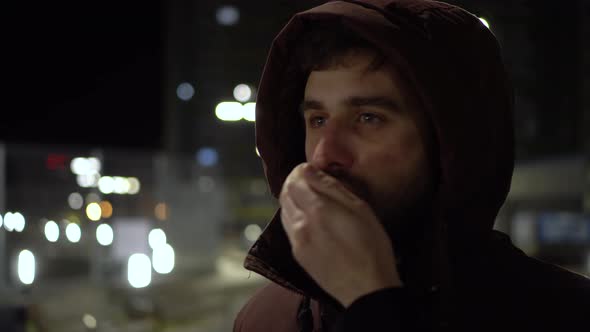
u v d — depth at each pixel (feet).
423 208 2.79
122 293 31.40
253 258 3.21
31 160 34.53
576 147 104.68
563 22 106.73
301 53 2.80
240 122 97.45
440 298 2.68
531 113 106.01
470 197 2.71
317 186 2.25
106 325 26.35
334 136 2.58
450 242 2.72
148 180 40.78
